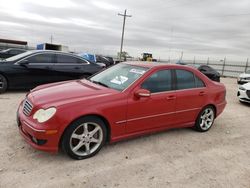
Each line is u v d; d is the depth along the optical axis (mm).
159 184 3359
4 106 6473
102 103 3877
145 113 4398
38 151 3969
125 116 4152
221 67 40938
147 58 48844
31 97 4027
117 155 4082
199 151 4535
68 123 3576
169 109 4758
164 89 4695
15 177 3252
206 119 5586
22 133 3924
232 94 12844
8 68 7918
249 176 3785
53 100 3742
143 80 4414
